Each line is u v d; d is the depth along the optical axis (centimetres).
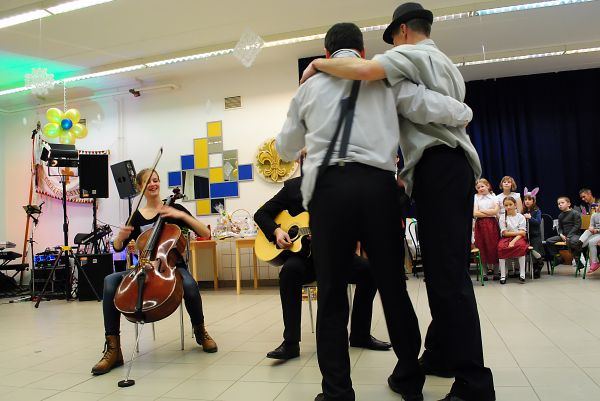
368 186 147
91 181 543
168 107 658
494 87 750
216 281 582
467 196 154
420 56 150
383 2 462
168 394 190
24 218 729
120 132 675
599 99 715
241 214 618
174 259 255
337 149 149
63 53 556
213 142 635
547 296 388
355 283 244
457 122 152
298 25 505
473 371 148
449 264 148
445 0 466
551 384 175
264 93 620
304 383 195
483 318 307
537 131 735
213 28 505
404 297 156
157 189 285
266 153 609
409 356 161
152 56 577
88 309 454
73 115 607
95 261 527
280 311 388
